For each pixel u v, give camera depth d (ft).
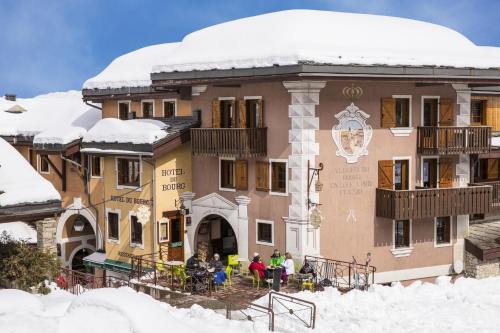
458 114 86.43
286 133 76.69
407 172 82.94
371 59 74.13
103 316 40.14
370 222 80.33
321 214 76.59
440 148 82.23
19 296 47.39
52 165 107.14
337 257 78.13
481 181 98.22
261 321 59.88
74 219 107.14
